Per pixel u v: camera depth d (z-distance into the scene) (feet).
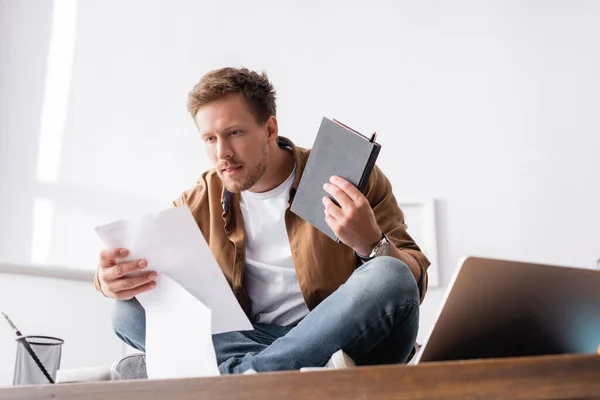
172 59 11.68
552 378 3.43
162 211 4.85
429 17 11.46
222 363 5.22
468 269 3.92
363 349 4.90
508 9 11.31
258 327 5.96
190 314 4.79
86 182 11.29
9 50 11.69
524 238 10.65
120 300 5.68
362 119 11.31
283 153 6.28
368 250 5.29
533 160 10.85
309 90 11.48
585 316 4.26
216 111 5.83
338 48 11.55
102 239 4.95
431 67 11.32
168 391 3.65
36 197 11.19
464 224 10.80
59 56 11.70
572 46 11.05
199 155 11.28
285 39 11.66
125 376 5.89
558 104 10.94
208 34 11.75
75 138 11.43
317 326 4.87
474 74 11.21
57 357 5.12
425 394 3.44
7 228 11.07
